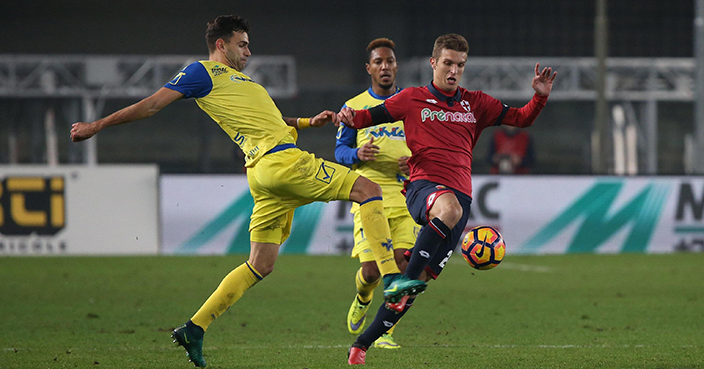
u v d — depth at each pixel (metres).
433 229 16.70
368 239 16.39
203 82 17.22
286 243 46.41
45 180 44.81
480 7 108.25
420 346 20.77
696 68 58.28
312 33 111.62
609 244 47.66
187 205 45.78
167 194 45.69
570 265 42.06
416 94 18.30
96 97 81.06
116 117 16.19
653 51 108.00
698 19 58.16
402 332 23.30
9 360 18.52
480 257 17.98
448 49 18.00
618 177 47.81
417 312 27.34
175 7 110.12
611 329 23.73
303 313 27.08
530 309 28.02
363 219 16.48
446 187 17.81
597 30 61.34
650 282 35.56
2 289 32.78
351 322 21.36
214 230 45.88
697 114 58.25
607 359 18.64
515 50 108.00
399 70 98.31
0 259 43.41
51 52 108.81
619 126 82.44
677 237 47.88
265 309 27.95
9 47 108.06
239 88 17.45
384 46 22.44
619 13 107.88
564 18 108.00
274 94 84.50
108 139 103.19
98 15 109.12
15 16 107.88
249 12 111.00
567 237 47.44
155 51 110.38
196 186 45.81
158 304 28.97
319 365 17.84
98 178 45.22
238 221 46.03
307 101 104.56
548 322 25.16
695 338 22.03
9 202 44.66
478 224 47.09
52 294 31.44
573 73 82.62
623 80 83.50
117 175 45.31
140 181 45.53
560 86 83.25
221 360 18.61
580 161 106.06
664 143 110.31
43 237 44.91
